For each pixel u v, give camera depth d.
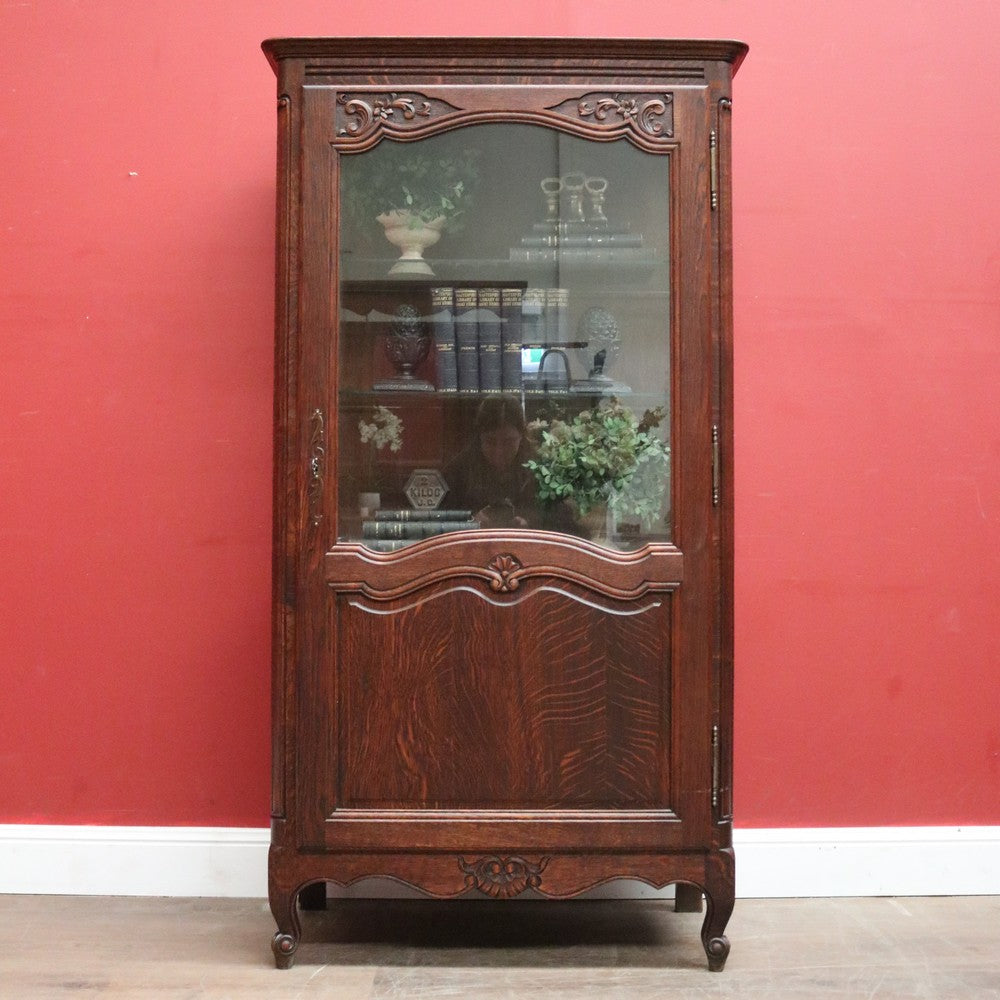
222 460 2.67
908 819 2.65
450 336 2.25
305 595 2.19
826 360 2.67
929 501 2.67
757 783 2.68
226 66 2.67
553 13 2.66
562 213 2.24
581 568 2.20
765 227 2.67
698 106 2.21
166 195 2.67
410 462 2.23
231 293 2.67
